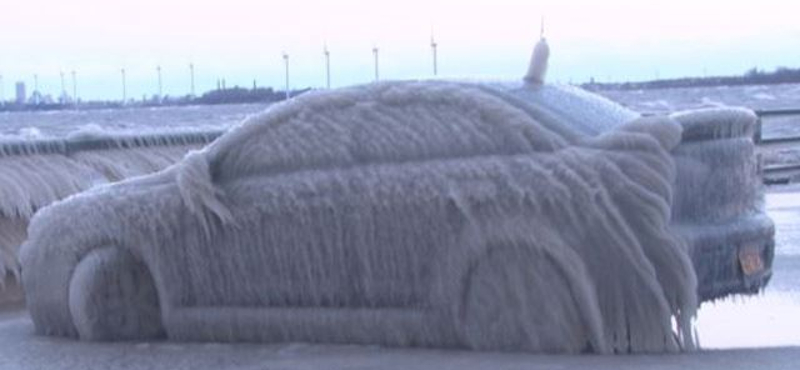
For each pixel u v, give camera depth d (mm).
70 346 13125
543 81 13062
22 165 19422
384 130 12188
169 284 12961
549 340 11445
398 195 11891
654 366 10844
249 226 12555
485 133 11797
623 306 11336
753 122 12992
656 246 11273
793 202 28609
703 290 11992
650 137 11383
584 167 11352
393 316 12031
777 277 17328
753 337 12906
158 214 12945
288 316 12484
